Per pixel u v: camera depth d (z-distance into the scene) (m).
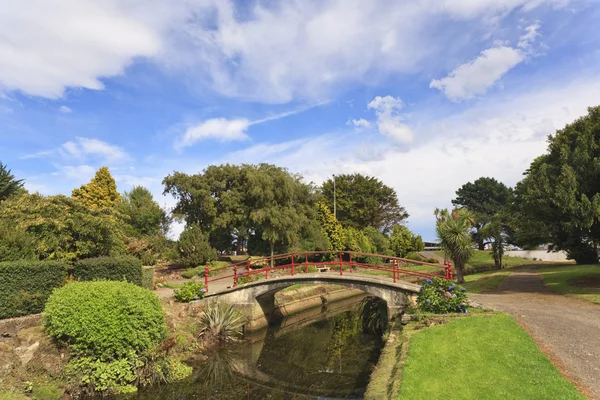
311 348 16.30
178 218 32.38
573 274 22.50
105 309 10.64
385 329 16.64
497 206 66.00
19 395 8.91
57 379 9.93
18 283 11.86
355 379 12.28
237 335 17.34
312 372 13.10
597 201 15.02
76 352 10.41
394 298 16.12
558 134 18.83
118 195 46.16
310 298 26.30
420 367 8.09
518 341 8.95
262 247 33.75
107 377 10.39
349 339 17.62
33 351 10.21
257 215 29.92
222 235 36.59
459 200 71.38
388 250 44.44
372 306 20.77
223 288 20.28
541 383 6.59
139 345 11.22
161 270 29.86
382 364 9.59
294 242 31.81
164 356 12.15
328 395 10.96
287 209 31.17
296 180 34.53
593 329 10.12
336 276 17.52
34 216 16.41
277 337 18.38
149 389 11.19
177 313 16.34
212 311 16.72
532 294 16.77
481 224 59.25
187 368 12.61
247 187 31.81
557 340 9.12
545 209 17.52
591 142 16.41
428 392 6.84
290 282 18.30
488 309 12.56
